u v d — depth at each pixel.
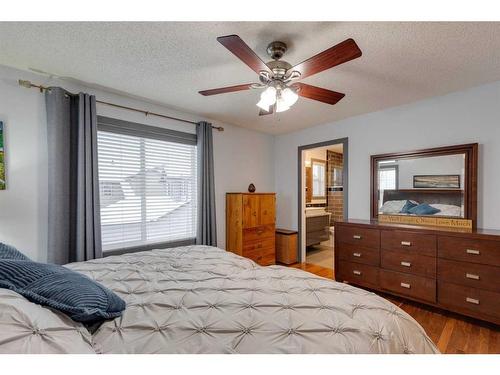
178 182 3.32
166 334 0.98
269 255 3.90
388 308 1.22
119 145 2.79
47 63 2.06
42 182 2.29
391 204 3.10
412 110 2.96
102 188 2.66
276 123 3.88
